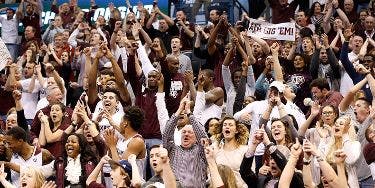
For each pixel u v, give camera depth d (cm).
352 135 1455
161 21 2369
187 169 1404
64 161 1515
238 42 1948
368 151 1457
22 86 2042
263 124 1504
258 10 2578
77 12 2628
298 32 2289
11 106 2080
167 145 1429
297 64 1925
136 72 1902
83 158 1504
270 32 2042
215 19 2300
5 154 1623
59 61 2225
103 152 1562
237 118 1695
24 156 1575
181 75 1880
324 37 1948
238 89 1795
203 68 2114
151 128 1717
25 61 2294
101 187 1404
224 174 1318
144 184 1342
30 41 2411
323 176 1297
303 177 1303
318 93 1755
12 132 1563
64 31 2438
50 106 1783
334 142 1430
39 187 1441
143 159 1509
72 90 2122
